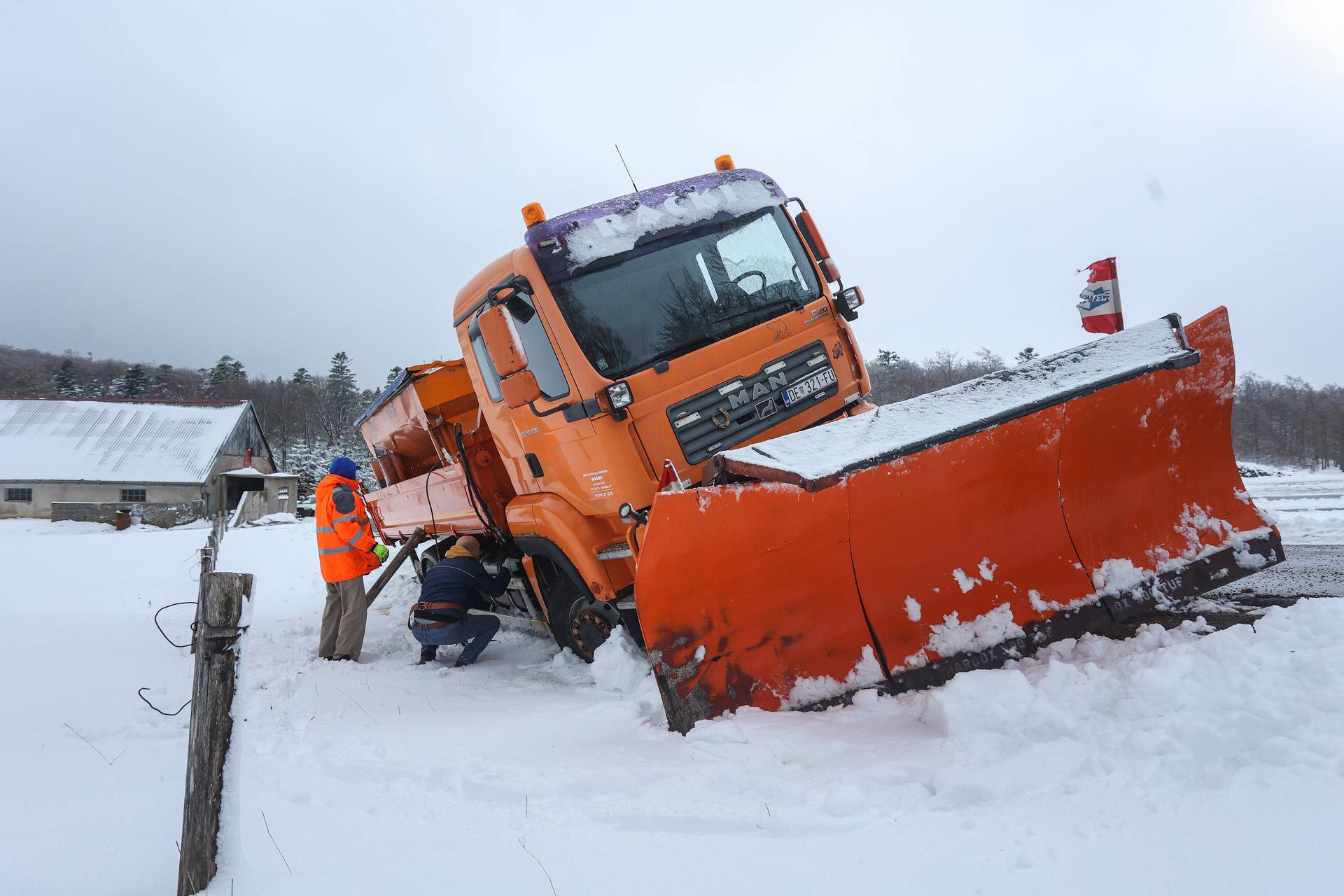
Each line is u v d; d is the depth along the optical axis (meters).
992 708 3.33
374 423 9.45
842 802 2.82
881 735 3.54
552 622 6.23
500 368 4.90
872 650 4.03
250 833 3.01
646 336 5.03
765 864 2.51
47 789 3.54
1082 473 4.28
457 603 6.47
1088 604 4.22
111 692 5.46
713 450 4.91
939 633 4.08
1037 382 4.21
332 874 2.66
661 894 2.40
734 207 5.46
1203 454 4.56
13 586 12.27
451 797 3.31
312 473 71.75
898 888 2.29
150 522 33.91
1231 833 2.31
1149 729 2.97
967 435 3.96
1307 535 7.43
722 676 3.89
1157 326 4.29
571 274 5.05
